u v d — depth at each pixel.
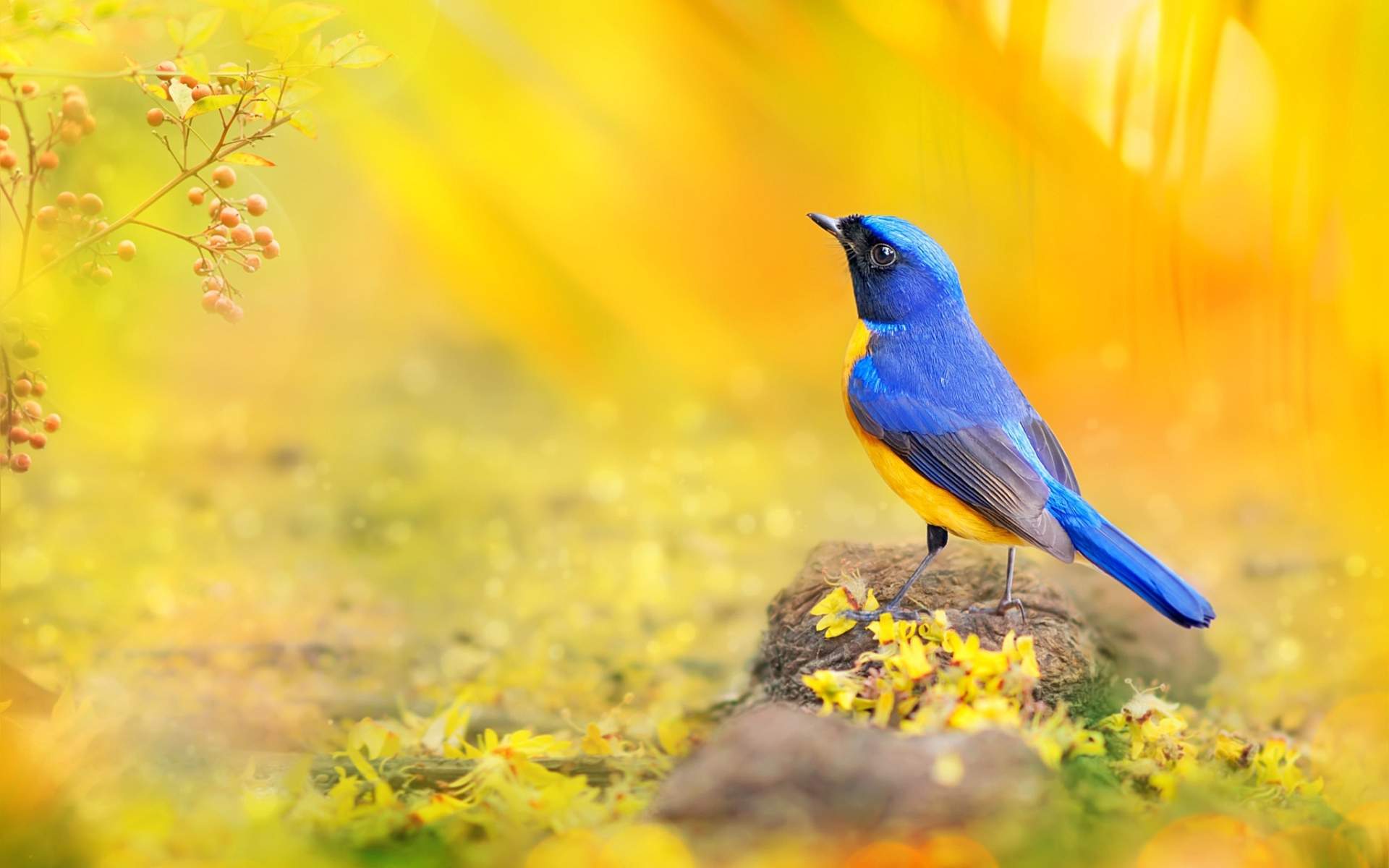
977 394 7.43
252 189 17.39
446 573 11.88
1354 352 13.86
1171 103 13.86
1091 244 15.07
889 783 5.04
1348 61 13.06
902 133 15.78
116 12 5.73
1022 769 5.15
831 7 15.73
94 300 17.00
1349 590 11.40
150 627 10.02
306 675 9.15
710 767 5.20
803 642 7.27
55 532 12.55
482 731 8.16
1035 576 7.84
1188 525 13.41
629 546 12.80
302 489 14.43
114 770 6.24
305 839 5.64
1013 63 14.41
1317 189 13.52
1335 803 6.45
